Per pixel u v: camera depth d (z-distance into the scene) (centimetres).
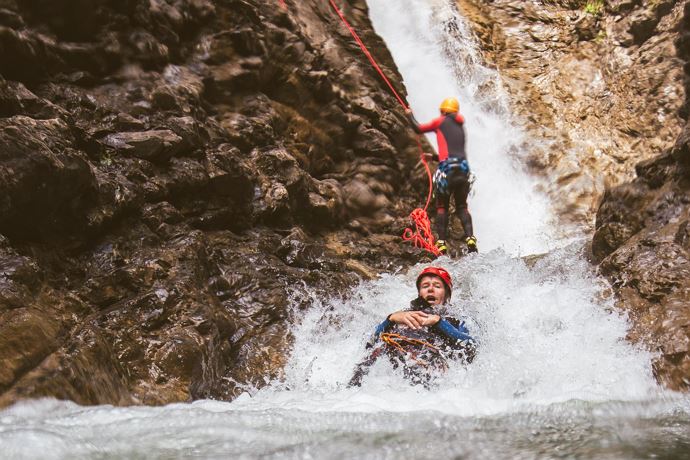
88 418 302
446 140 841
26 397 316
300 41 870
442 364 435
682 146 591
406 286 673
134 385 417
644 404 334
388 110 958
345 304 613
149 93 664
